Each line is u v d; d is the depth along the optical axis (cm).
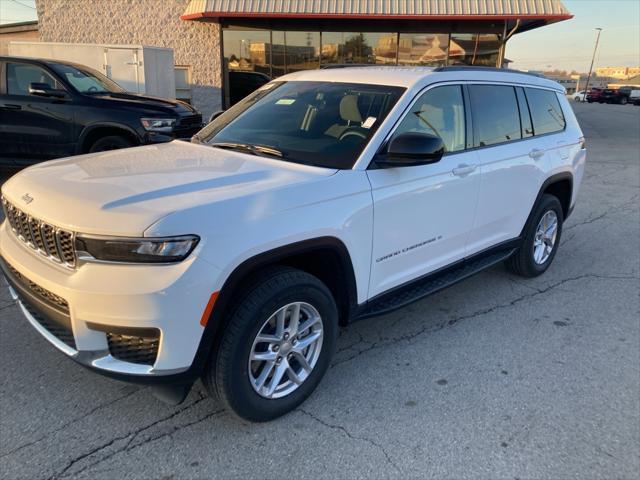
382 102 343
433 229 363
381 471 256
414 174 336
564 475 256
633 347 384
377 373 341
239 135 371
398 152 307
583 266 552
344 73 393
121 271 231
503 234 447
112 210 238
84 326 239
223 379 259
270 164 312
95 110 737
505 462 264
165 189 261
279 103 388
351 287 313
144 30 1581
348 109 351
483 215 410
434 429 287
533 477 255
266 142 352
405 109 338
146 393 309
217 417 291
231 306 260
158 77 1261
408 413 300
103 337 243
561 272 533
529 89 470
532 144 458
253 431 281
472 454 269
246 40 1573
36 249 272
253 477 250
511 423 294
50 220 251
